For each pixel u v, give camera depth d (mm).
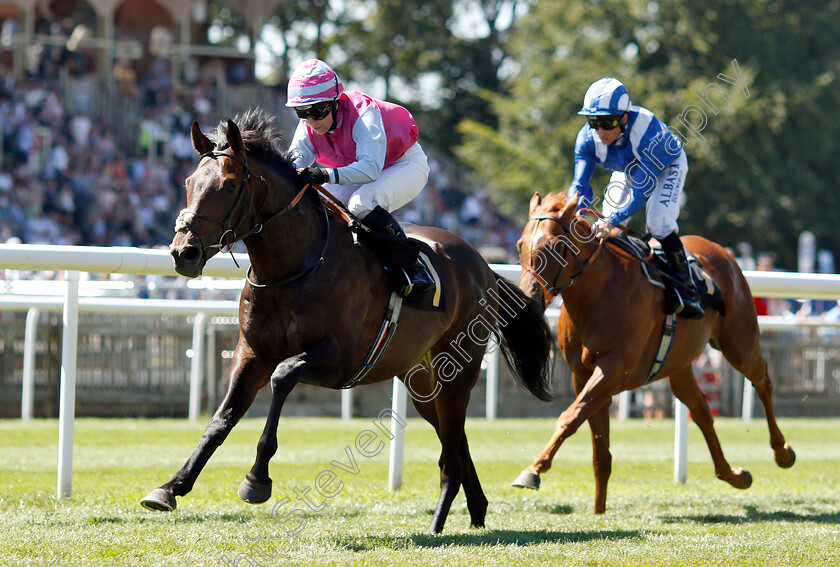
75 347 7816
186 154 30484
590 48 36562
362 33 52219
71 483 7852
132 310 11695
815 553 6016
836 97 36031
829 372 18938
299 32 52906
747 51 34125
